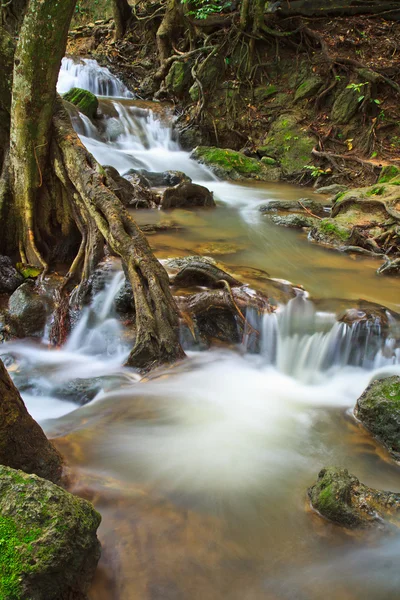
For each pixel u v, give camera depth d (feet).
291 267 26.35
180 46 57.77
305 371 19.72
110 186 22.36
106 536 11.35
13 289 23.22
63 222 24.75
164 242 28.89
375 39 51.83
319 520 12.34
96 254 22.21
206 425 16.01
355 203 33.14
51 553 8.58
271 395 18.12
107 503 12.33
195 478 13.57
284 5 52.90
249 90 53.57
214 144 54.03
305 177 47.21
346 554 11.44
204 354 19.77
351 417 16.84
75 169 22.41
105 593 10.16
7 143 23.75
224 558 11.14
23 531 8.71
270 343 20.35
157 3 61.77
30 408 17.16
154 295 19.07
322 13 53.11
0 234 24.27
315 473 14.14
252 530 11.96
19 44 20.99
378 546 11.62
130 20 65.51
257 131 52.49
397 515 12.07
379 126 47.14
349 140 47.98
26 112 22.06
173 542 11.42
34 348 20.79
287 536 11.87
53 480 12.44
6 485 9.25
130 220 21.03
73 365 19.77
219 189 43.52
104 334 20.56
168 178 40.01
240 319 20.43
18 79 21.53
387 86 48.19
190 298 20.75
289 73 52.80
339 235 30.22
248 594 10.37
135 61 63.21
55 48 20.81
